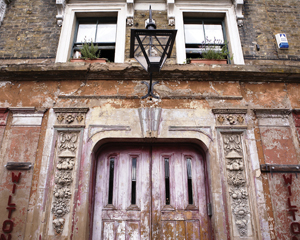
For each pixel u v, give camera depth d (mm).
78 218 3814
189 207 4270
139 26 5422
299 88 4805
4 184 3986
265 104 4641
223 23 5723
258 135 4391
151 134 4305
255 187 4047
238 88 4715
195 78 4727
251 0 5758
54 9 5594
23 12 5539
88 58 4852
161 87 4676
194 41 5570
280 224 3861
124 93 4609
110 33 5602
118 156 4555
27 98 4570
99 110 4477
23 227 3766
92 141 4258
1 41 5199
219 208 3930
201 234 4125
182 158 4574
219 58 4922
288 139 4379
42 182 3996
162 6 5656
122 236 4086
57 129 4324
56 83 4688
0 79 4707
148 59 3748
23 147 4215
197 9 5648
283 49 5270
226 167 4168
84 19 5727
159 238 4086
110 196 4328
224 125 4402
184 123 4414
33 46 5164
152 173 4445
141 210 4223
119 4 5633
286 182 4062
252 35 5375
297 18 5629
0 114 4457
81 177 4035
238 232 3818
